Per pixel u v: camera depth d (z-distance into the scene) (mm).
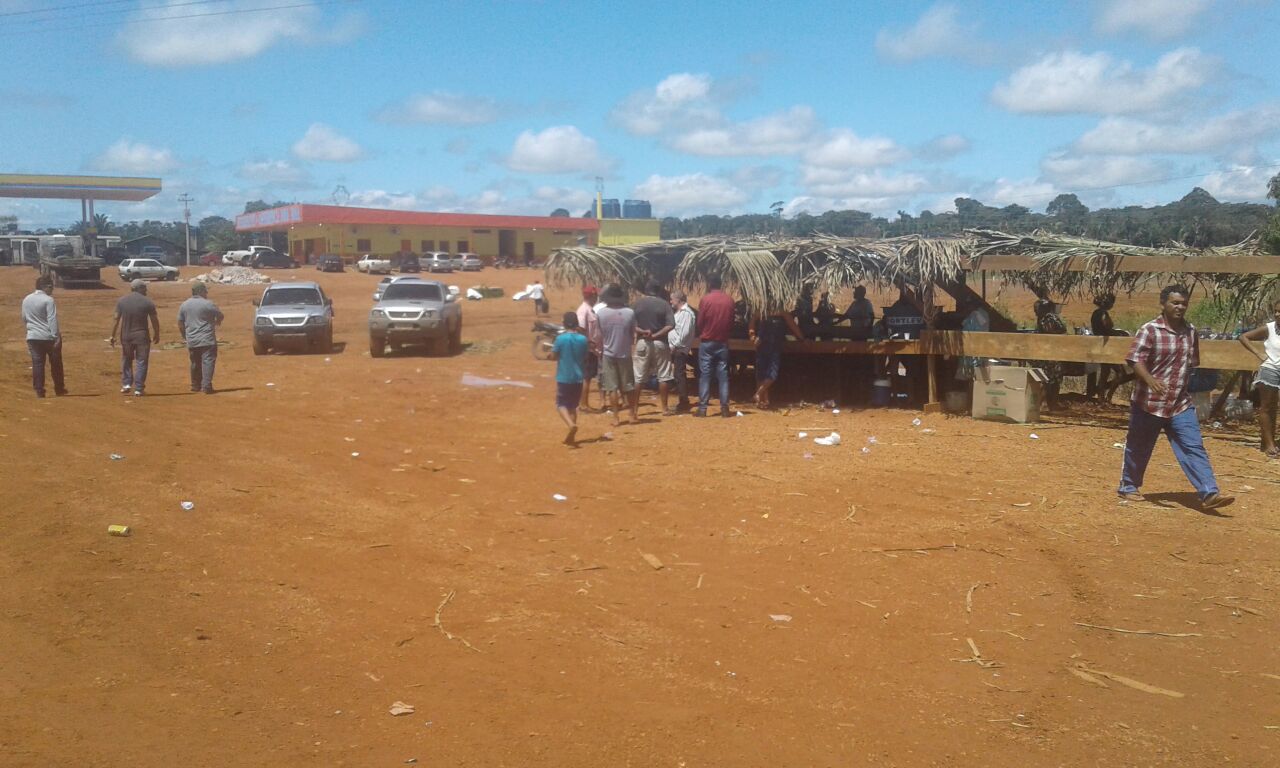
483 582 6730
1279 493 9148
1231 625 5969
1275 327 10859
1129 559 7215
